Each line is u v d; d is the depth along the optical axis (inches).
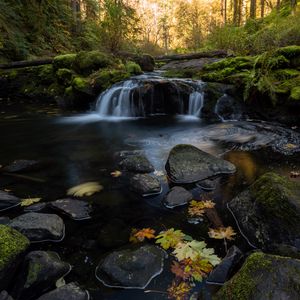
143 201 119.1
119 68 367.6
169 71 390.0
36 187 133.7
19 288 72.6
